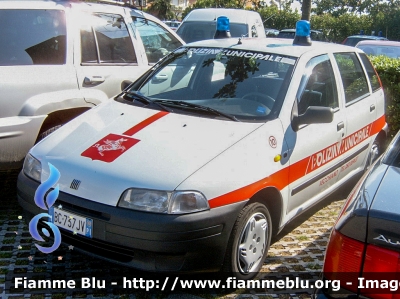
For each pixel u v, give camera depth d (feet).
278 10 108.27
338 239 7.86
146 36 20.11
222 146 11.87
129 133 12.50
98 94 17.24
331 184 16.02
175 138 12.14
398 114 24.76
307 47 15.90
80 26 17.24
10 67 15.33
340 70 16.67
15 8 16.02
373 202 7.92
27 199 12.21
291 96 13.76
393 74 24.98
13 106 15.08
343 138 15.93
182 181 10.80
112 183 10.99
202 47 16.19
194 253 10.77
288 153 13.05
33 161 12.53
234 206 11.23
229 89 14.35
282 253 14.29
